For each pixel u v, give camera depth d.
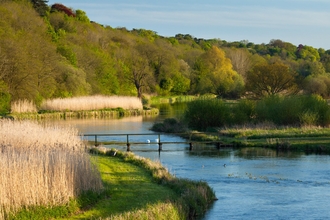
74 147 26.19
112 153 30.05
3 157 17.59
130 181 22.05
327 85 87.56
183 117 50.69
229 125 46.81
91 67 90.00
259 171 27.12
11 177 15.97
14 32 74.00
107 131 46.91
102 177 22.53
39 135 26.67
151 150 35.91
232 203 20.02
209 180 24.61
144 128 50.03
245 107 49.69
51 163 18.17
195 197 19.09
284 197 21.02
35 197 16.34
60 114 62.19
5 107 60.41
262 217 18.00
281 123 46.84
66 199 16.98
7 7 86.25
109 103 69.94
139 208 17.08
